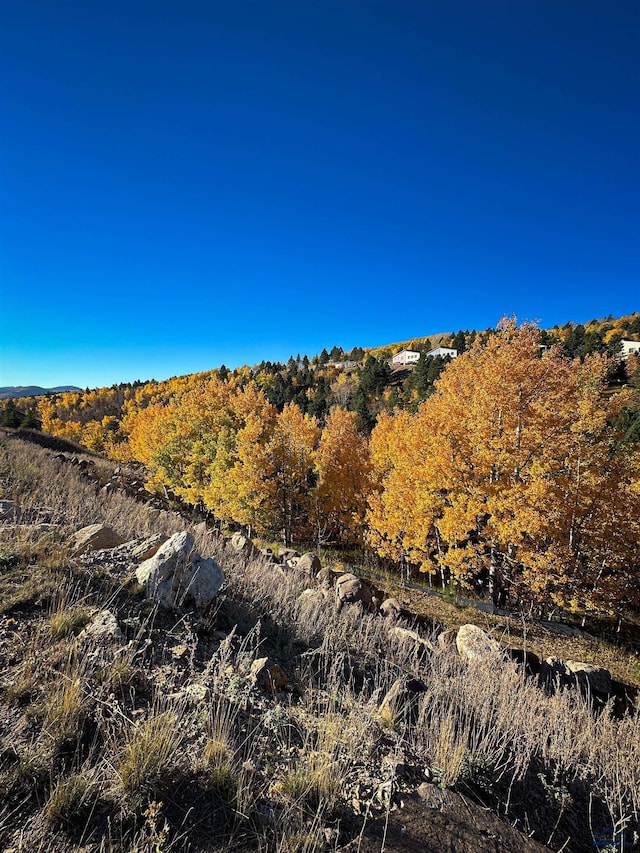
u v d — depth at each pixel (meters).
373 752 3.20
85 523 6.86
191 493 27.69
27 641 3.33
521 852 2.65
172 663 3.68
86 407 124.69
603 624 17.77
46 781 2.30
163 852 2.03
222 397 39.94
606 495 15.75
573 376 17.42
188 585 4.66
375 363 87.88
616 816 3.21
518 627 14.42
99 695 2.94
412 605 14.87
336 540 27.64
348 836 2.44
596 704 6.86
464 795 2.97
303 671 4.33
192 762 2.65
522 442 15.37
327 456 24.17
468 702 4.27
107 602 4.13
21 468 10.21
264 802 2.53
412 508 17.47
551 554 14.53
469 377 18.72
